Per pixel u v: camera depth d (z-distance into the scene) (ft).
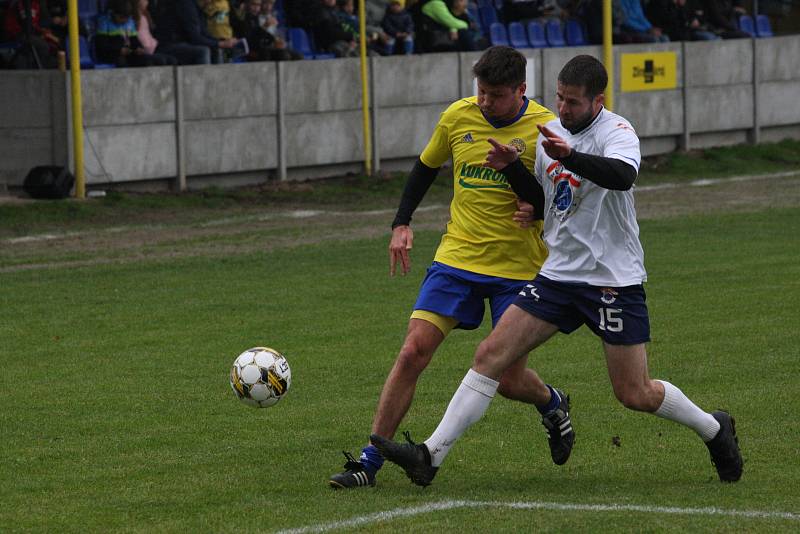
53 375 86.79
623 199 56.75
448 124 62.85
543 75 237.86
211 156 199.31
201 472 62.64
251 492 58.75
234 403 78.59
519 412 76.07
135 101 189.57
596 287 56.95
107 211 176.96
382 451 57.21
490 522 52.90
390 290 121.60
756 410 75.51
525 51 234.79
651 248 147.74
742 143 270.05
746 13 304.91
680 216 177.99
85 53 196.54
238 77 201.16
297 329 102.99
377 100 219.00
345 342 97.71
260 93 203.92
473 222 62.23
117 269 135.13
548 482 60.59
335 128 213.46
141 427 72.54
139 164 191.11
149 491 59.21
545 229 58.80
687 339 97.30
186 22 199.41
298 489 59.21
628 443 68.59
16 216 169.48
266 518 54.24
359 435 70.49
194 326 104.37
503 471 63.10
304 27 223.30
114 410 76.84
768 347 94.02
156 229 165.48
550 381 84.53
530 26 253.65
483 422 73.61
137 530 52.90
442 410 77.15
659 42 257.34
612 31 255.70
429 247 151.53
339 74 212.84
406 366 60.90
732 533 51.11
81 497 58.34
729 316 106.63
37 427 72.64
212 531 52.54
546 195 58.18
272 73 204.95
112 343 97.66
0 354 93.76
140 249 149.59
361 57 214.90
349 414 75.56
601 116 56.70
